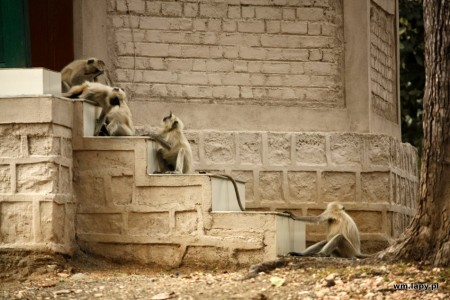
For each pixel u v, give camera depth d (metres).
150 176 13.31
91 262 13.21
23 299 11.05
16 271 12.60
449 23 11.66
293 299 10.49
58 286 11.80
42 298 11.10
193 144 15.70
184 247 13.14
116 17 15.90
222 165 15.71
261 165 15.84
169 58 16.03
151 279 12.15
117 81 15.81
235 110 16.08
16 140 12.84
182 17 16.11
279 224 13.12
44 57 15.86
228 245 13.02
